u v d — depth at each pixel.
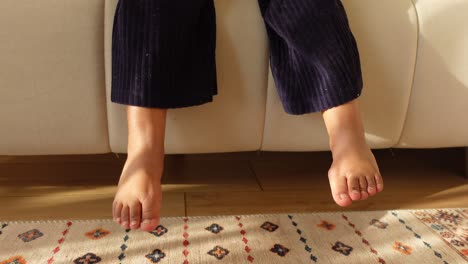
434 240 0.91
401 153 1.43
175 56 0.88
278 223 0.96
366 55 1.04
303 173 1.25
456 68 1.07
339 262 0.83
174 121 1.02
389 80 1.06
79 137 1.01
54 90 0.97
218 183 1.17
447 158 1.40
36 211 1.00
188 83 0.93
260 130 1.07
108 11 0.95
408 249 0.88
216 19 0.98
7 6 0.93
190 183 1.16
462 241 0.91
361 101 1.06
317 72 0.93
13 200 1.05
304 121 1.06
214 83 0.99
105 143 1.03
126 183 0.83
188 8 0.87
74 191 1.10
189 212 1.01
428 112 1.10
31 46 0.94
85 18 0.95
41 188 1.11
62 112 0.99
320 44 0.89
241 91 1.02
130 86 0.87
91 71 0.97
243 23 0.99
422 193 1.15
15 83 0.96
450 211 1.04
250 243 0.88
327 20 0.89
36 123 0.99
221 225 0.94
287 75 0.97
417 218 1.00
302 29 0.89
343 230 0.94
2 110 0.97
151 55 0.85
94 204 1.04
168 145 1.04
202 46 0.96
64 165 1.25
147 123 0.88
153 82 0.86
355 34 1.03
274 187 1.16
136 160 0.86
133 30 0.85
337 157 0.89
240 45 1.00
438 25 1.05
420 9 1.05
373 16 1.03
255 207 1.04
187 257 0.83
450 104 1.10
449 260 0.84
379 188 0.86
